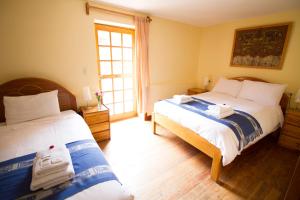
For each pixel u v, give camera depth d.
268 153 2.36
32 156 1.28
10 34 1.97
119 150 2.36
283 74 2.87
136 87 3.38
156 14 3.10
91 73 2.69
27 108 1.97
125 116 3.63
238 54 3.47
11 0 1.90
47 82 2.27
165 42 3.54
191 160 2.15
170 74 3.85
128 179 1.79
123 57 3.27
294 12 2.65
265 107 2.52
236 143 1.76
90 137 1.63
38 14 2.09
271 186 1.73
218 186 1.72
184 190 1.66
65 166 1.05
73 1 2.30
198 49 4.27
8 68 2.04
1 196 0.90
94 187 0.95
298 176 0.73
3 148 1.39
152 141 2.63
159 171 1.93
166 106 2.59
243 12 2.89
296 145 2.41
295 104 2.76
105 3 2.53
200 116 2.11
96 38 2.86
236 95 3.22
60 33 2.29
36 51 2.17
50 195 0.90
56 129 1.76
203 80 4.32
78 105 2.67
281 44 2.81
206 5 2.58
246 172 1.94
